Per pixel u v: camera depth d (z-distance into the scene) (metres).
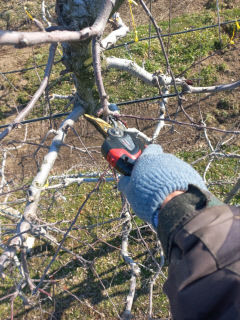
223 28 6.64
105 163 5.29
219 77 6.04
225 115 5.57
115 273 4.18
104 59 2.68
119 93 6.12
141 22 7.33
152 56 6.54
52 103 6.11
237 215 0.92
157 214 0.99
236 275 0.80
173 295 0.89
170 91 5.86
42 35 0.94
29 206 2.17
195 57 6.35
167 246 0.95
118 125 2.11
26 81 6.73
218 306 0.81
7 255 2.06
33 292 2.39
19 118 1.87
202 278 0.83
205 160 5.14
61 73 2.49
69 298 4.29
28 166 5.48
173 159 1.10
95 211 4.96
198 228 0.87
